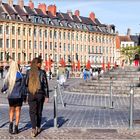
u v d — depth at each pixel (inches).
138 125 581.9
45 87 511.5
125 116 701.3
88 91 1327.5
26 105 885.8
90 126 569.6
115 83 1355.8
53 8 5226.4
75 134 500.1
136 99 1099.9
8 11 4564.5
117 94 1225.4
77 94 1278.3
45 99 547.2
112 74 1470.2
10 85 503.8
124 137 481.4
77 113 747.4
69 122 613.3
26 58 4707.2
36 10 4992.6
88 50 5718.5
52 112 753.0
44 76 509.4
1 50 4404.5
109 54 6190.9
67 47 5329.7
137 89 1211.9
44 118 660.7
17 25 4608.8
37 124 510.9
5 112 750.5
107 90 1288.1
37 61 508.1
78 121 625.9
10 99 502.3
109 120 641.6
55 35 5147.6
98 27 6013.8
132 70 1514.5
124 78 1412.4
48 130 527.8
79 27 5565.9
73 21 5502.0
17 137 478.3
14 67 510.6
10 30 4527.6
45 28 4987.7
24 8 4817.9
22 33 4672.7
